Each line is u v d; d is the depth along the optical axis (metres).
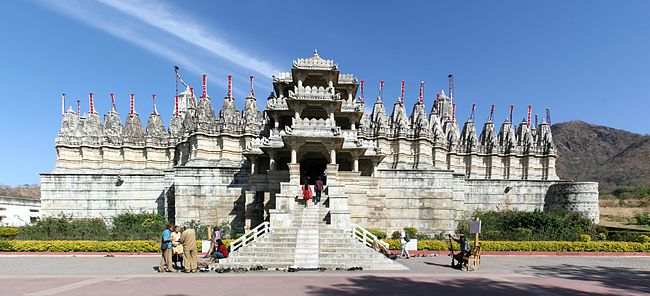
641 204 87.50
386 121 56.88
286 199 33.81
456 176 56.06
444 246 36.97
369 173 44.41
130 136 60.47
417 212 50.91
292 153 37.31
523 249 38.06
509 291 18.19
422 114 55.75
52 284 19.05
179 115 63.59
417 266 27.42
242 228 48.56
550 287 19.64
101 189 57.62
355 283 19.22
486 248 37.81
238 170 49.81
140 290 17.16
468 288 18.73
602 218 77.88
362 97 58.94
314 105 42.53
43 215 56.84
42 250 35.72
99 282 19.52
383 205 42.69
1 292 16.98
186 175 49.59
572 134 191.62
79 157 60.16
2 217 69.38
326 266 24.91
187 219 48.91
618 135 179.88
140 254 35.41
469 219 52.94
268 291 16.88
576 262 32.56
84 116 62.91
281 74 48.31
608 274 25.52
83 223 46.16
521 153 61.59
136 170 60.44
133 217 50.75
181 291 16.86
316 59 43.41
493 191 58.44
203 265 24.09
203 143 51.72
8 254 35.22
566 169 166.75
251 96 55.25
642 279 23.27
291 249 26.62
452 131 61.94
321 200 34.84
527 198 58.75
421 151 53.44
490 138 62.22
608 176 148.75
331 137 36.81
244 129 52.28
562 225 45.47
